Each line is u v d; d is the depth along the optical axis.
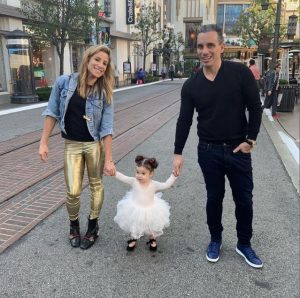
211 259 3.30
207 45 2.79
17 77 15.58
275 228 3.96
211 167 3.15
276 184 5.37
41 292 2.88
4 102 15.81
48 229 3.91
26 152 7.11
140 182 3.33
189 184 5.37
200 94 2.98
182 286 2.97
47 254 3.42
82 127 3.33
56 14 16.19
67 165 3.45
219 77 2.88
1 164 6.29
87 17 17.17
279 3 12.78
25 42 15.37
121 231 3.89
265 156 6.93
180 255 3.42
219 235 3.43
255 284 2.99
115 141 8.23
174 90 23.50
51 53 21.47
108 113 3.39
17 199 4.70
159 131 9.58
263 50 22.44
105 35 23.03
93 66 3.14
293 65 22.00
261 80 19.00
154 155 7.07
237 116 2.97
